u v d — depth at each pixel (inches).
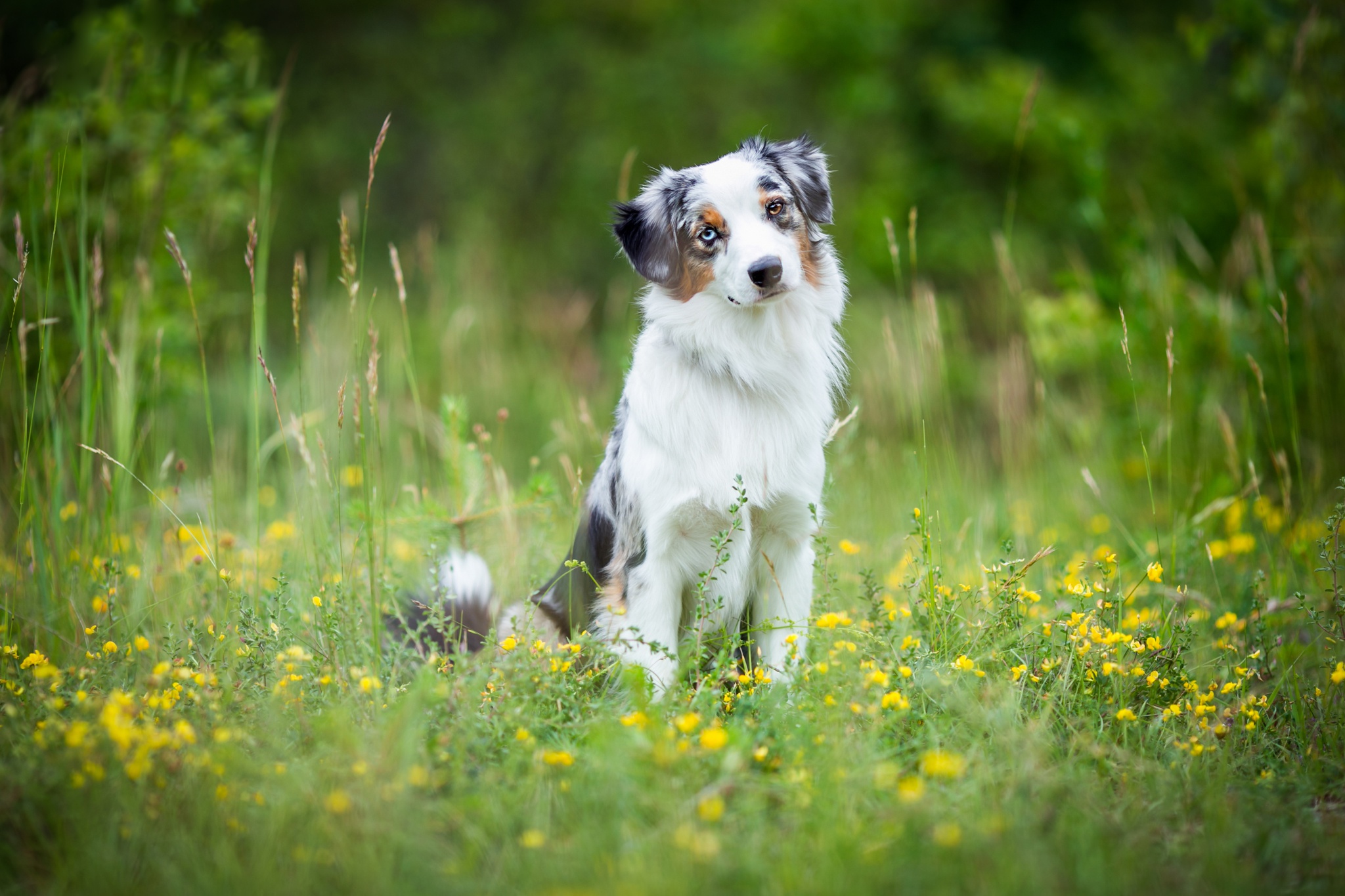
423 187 446.0
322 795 94.2
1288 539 169.2
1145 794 102.7
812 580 144.9
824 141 435.2
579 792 96.9
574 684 118.9
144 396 201.9
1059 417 241.9
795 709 112.0
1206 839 92.4
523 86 455.5
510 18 480.7
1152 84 452.4
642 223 145.2
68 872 88.8
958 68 459.2
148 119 208.1
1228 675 128.7
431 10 466.9
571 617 150.5
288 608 137.2
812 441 141.8
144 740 98.7
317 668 123.6
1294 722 122.3
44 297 184.2
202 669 123.3
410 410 263.0
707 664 142.5
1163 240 259.1
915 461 191.9
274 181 414.9
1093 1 494.6
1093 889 83.0
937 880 82.9
